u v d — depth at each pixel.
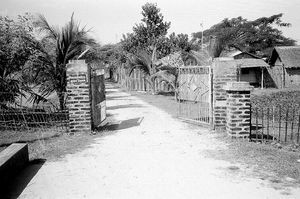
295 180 5.08
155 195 4.68
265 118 12.30
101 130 9.64
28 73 12.05
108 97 22.64
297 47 40.88
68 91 9.13
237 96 8.01
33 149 7.52
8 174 5.35
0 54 11.11
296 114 13.10
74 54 12.55
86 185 5.15
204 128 9.55
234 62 9.38
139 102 18.19
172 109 14.23
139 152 7.04
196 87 10.99
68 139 8.51
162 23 30.61
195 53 18.47
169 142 7.89
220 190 4.78
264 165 5.85
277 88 36.44
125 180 5.33
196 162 6.19
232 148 7.11
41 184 5.24
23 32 11.71
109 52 48.97
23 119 11.16
